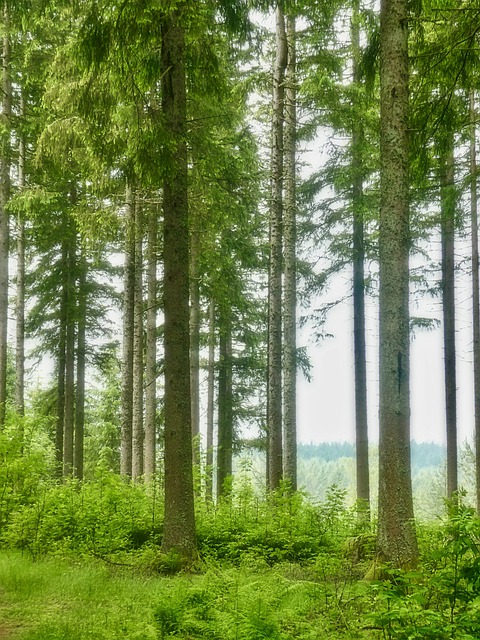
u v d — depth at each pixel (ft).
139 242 59.41
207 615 20.20
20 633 20.25
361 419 54.34
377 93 49.44
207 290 67.92
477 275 59.11
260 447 86.58
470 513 16.83
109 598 24.53
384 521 26.27
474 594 16.20
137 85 32.71
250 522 38.22
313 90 48.14
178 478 31.35
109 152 34.78
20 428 43.62
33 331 80.79
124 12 28.94
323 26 50.26
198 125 42.50
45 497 39.70
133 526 36.17
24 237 62.69
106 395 107.34
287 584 23.68
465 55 30.91
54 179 59.98
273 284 49.42
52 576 27.91
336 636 19.17
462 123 34.42
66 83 38.01
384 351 27.25
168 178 31.42
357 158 53.67
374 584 17.37
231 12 34.88
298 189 58.18
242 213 51.96
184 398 31.73
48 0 32.48
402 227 27.78
